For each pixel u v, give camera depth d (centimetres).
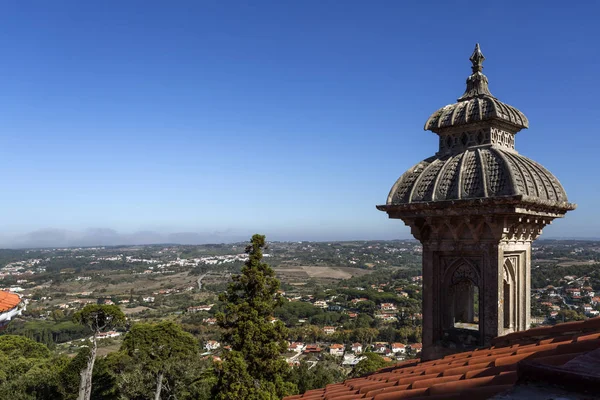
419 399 356
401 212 662
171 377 3338
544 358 364
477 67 724
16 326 11688
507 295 641
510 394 242
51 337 10462
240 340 2320
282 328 2383
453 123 685
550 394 237
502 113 660
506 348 523
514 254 639
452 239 642
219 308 13438
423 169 685
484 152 639
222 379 2261
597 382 229
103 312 2952
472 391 337
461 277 643
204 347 9112
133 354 3456
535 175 629
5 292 1366
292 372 4412
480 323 618
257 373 2306
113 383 3497
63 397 3269
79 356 3441
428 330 662
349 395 503
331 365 7188
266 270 2448
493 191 589
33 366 3534
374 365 4525
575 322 538
